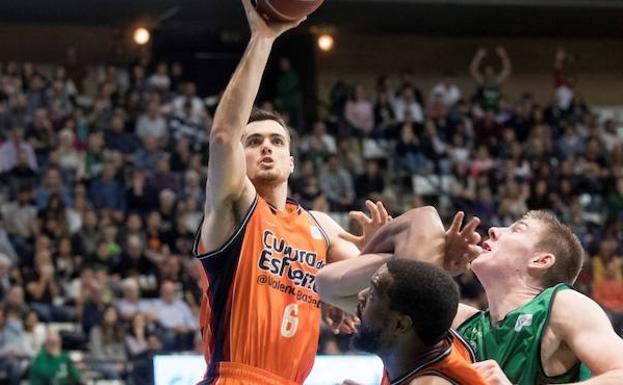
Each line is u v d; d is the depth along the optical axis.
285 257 5.80
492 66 35.09
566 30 33.88
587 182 27.55
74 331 17.97
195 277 19.78
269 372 5.70
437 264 5.04
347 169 26.48
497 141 29.25
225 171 5.43
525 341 5.45
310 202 23.34
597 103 35.56
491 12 31.41
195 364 13.88
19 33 31.17
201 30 31.23
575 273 5.75
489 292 5.76
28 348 17.33
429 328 4.42
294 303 5.81
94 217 20.78
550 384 5.39
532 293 5.65
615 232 25.23
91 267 19.97
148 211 22.66
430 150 27.73
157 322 18.42
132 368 17.00
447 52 34.81
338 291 5.32
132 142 24.77
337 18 31.14
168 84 27.38
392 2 29.95
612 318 17.95
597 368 5.15
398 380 4.49
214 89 32.44
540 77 35.41
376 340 4.50
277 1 5.39
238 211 5.70
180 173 23.70
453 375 4.43
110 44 31.64
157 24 30.61
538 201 26.06
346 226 23.56
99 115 25.12
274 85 32.59
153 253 20.70
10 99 25.11
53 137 24.12
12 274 19.05
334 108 29.64
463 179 26.84
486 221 24.70
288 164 6.03
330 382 13.67
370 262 5.19
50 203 21.33
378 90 30.44
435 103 30.12
